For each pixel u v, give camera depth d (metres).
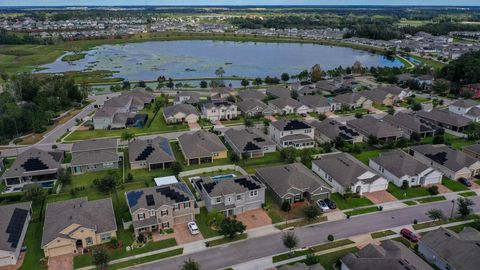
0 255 56.88
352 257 54.94
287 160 94.38
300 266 52.75
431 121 122.88
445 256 55.62
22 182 84.44
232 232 62.59
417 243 62.56
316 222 69.19
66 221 61.31
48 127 120.81
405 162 86.12
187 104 134.38
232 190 71.19
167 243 62.97
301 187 75.56
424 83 173.00
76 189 80.38
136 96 146.12
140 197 67.94
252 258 59.38
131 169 90.62
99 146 96.19
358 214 71.81
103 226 63.16
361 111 139.38
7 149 103.19
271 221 69.56
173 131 116.94
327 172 84.62
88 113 135.88
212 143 97.56
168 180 82.62
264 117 131.12
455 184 84.12
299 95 154.50
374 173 81.38
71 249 60.56
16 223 64.00
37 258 59.16
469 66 172.12
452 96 158.75
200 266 57.38
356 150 99.56
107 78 197.62
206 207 73.06
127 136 104.94
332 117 132.38
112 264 57.94
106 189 77.19
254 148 96.81
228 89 156.50
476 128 111.19
